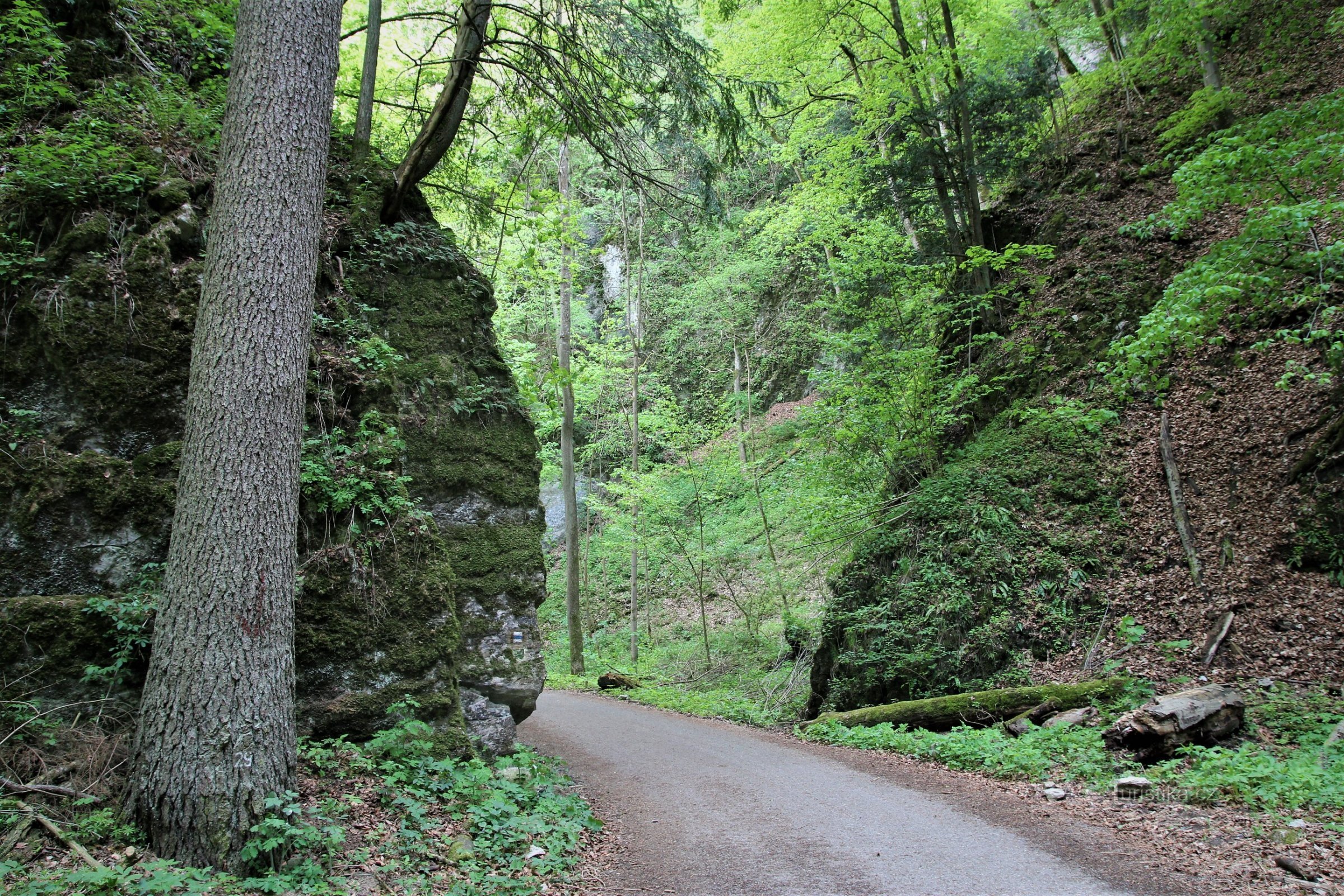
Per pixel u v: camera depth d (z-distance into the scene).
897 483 14.23
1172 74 17.30
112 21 7.79
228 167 5.20
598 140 9.71
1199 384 11.84
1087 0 20.31
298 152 5.38
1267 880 4.62
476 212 11.04
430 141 8.70
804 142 17.36
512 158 12.42
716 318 28.73
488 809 5.52
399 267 8.44
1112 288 13.84
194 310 6.45
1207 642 9.20
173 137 7.22
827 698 12.45
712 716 13.32
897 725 10.12
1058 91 17.00
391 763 5.75
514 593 8.04
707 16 15.24
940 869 5.02
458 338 8.60
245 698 4.51
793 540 18.75
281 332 5.09
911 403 13.83
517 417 8.84
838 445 14.42
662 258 29.56
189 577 4.58
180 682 4.44
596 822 6.19
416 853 4.77
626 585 24.64
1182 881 4.66
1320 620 8.77
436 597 6.86
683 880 4.96
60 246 6.14
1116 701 8.82
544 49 9.08
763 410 29.22
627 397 25.78
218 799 4.28
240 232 5.08
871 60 15.98
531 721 12.20
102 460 5.81
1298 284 11.17
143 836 4.30
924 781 7.55
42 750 4.77
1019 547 11.42
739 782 7.71
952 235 15.38
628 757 9.15
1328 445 9.72
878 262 14.66
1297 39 16.25
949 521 12.29
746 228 24.61
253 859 4.21
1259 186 8.69
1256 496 10.19
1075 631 10.32
